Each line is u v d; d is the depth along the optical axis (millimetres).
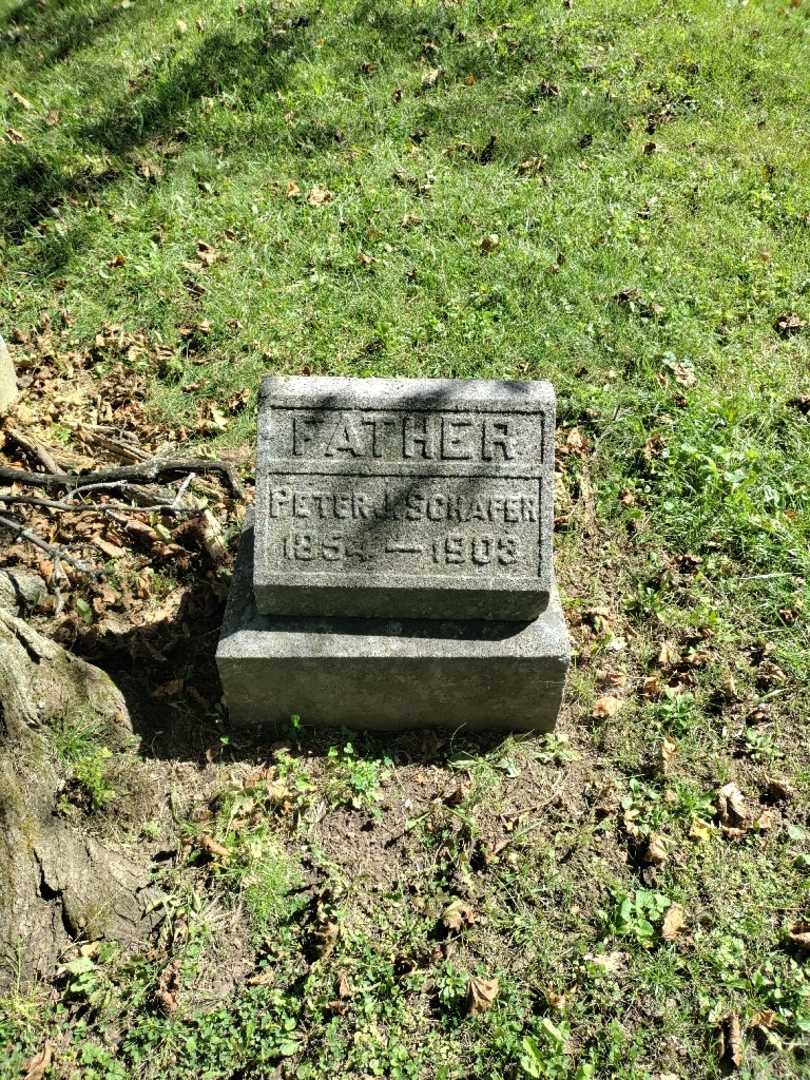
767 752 1730
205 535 1944
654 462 2146
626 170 2908
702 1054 1401
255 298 2506
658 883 1567
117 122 3084
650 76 3291
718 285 2566
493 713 1688
